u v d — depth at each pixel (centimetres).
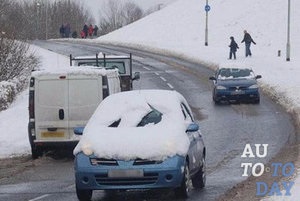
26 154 1939
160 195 1285
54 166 1731
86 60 2444
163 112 1307
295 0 8419
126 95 1374
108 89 1831
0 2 6038
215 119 2617
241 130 2302
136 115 1297
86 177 1186
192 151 1278
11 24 4188
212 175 1510
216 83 3177
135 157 1178
